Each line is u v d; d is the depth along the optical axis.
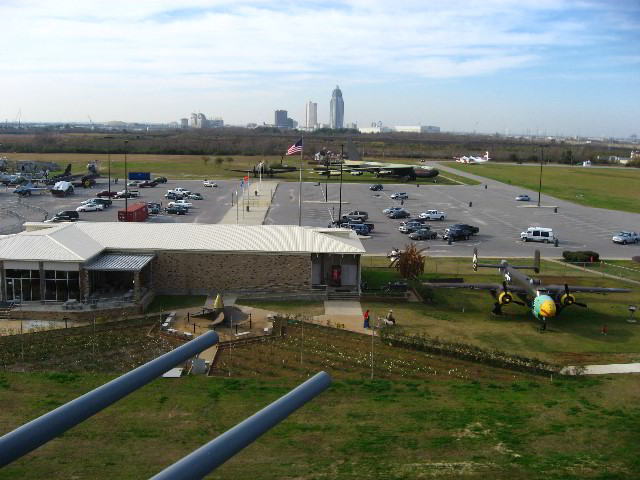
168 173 165.00
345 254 54.69
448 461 26.78
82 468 25.25
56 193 117.25
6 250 49.44
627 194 136.50
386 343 43.03
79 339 42.75
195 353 12.26
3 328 44.84
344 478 25.08
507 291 48.94
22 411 30.70
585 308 52.56
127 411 31.09
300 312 50.00
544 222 99.31
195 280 53.81
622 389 35.81
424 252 75.44
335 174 165.88
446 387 35.84
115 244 53.38
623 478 25.55
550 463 26.70
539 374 38.41
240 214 98.75
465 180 161.88
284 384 35.44
